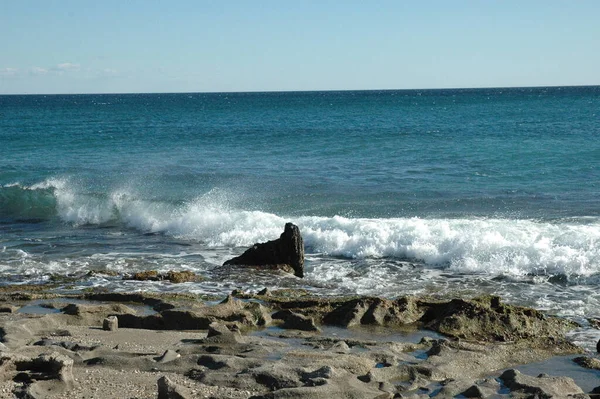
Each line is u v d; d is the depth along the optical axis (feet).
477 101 429.79
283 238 63.16
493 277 61.00
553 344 42.83
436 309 48.11
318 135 176.55
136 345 40.04
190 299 52.49
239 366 35.42
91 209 92.43
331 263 67.31
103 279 60.18
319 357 37.22
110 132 194.29
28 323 43.16
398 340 43.80
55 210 95.35
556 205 89.66
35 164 128.26
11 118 273.13
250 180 111.04
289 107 381.19
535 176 110.01
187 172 118.52
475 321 45.16
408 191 100.99
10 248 73.67
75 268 64.69
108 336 42.29
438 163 124.47
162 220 85.71
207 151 146.92
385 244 70.64
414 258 68.18
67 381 32.40
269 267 62.90
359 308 47.44
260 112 319.27
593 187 100.68
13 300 52.95
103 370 35.32
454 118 240.12
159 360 36.45
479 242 66.54
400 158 131.44
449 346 41.32
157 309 49.85
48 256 70.03
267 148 150.51
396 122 224.33
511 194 97.25
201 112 326.65
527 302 53.16
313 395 31.09
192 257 69.92
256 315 46.96
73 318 45.96
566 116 237.04
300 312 48.85
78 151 148.15
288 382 32.99
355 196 98.37
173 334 43.01
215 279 59.93
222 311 46.52
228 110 347.77
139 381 33.68
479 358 39.40
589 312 50.47
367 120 239.50
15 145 159.12
